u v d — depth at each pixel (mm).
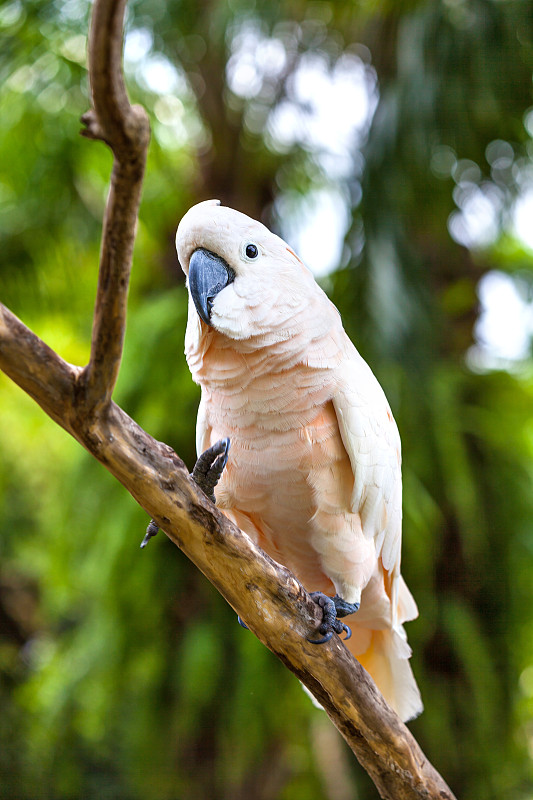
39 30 5805
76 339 7082
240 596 2639
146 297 6492
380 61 6059
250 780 6035
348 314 5477
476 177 5906
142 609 5691
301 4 6051
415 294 5699
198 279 2832
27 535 7996
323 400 2908
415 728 5512
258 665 5355
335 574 3096
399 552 3445
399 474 3363
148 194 6297
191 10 5973
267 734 5695
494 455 5938
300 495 2980
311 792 6828
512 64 5527
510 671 5805
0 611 8734
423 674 5570
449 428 5496
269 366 2816
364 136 5973
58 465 7230
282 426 2889
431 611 5453
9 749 7355
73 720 6734
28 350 2061
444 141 5578
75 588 6109
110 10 1416
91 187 6625
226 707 5418
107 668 5863
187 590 5723
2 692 8078
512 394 6203
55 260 6473
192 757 5766
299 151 6324
